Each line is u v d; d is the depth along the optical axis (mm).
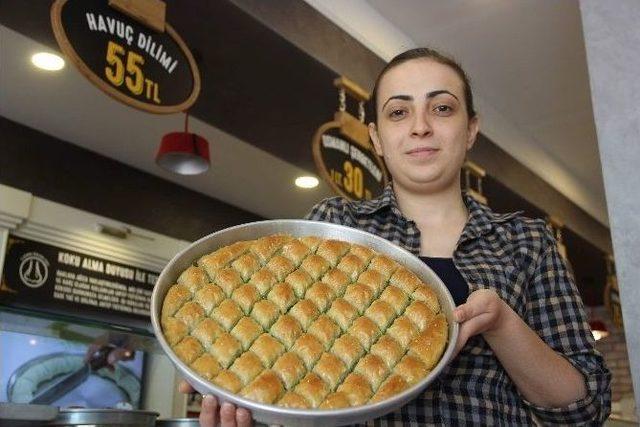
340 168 2844
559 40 3590
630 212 2066
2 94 3447
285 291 1021
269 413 795
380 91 1243
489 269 1125
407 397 816
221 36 2652
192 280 1013
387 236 1209
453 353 896
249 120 3305
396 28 3551
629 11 2258
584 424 1062
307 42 2850
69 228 3799
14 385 3305
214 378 865
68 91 3406
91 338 3592
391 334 979
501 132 4422
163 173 4398
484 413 1020
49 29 2576
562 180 5172
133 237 4152
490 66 3883
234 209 4988
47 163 3834
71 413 1377
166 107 2084
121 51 1998
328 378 894
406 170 1184
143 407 3865
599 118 2205
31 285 3588
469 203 1259
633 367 1944
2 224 3465
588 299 7020
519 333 968
